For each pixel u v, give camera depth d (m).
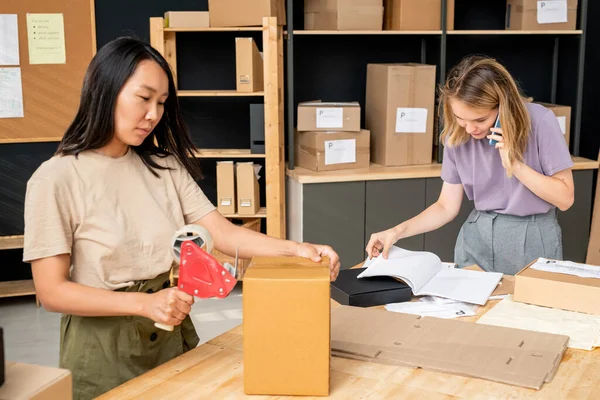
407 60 4.67
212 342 1.69
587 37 4.62
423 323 1.74
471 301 1.91
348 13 4.06
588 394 1.39
